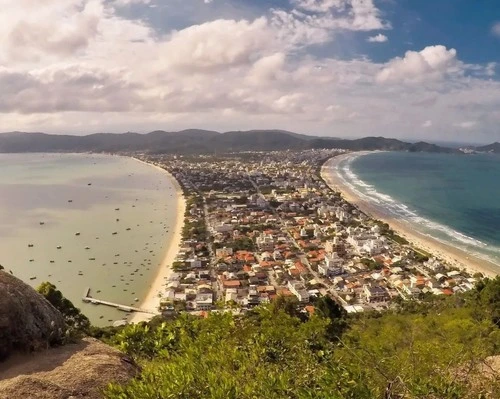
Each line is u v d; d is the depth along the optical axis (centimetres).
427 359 873
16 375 1092
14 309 1239
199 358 793
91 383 1062
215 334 1002
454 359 841
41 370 1123
